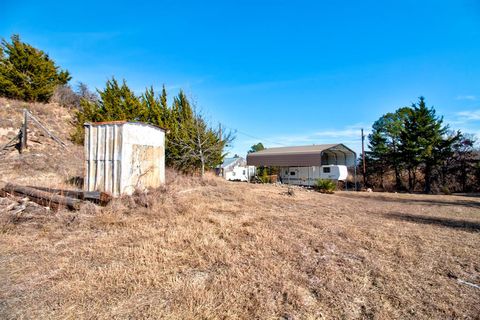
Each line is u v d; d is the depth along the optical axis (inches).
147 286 111.2
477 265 149.5
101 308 95.5
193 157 538.3
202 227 197.3
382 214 322.7
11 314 90.7
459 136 817.5
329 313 98.7
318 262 146.1
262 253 153.2
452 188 846.5
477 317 98.5
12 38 647.8
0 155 412.8
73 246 154.6
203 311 94.7
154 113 543.8
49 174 379.9
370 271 137.4
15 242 156.9
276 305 101.6
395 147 1018.7
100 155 269.4
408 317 97.9
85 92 832.3
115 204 231.1
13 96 642.2
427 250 174.6
